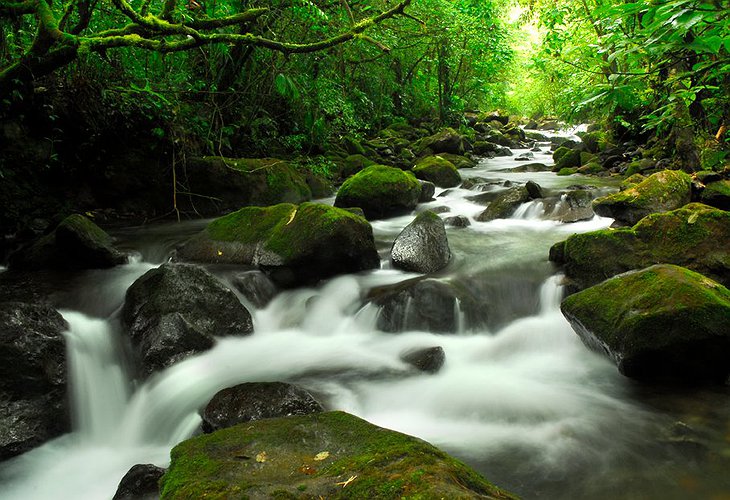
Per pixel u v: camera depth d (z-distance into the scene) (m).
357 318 5.48
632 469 3.15
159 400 4.36
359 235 6.18
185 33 5.20
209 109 10.19
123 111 8.34
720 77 4.44
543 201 8.55
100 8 6.76
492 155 19.23
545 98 27.62
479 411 3.95
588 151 14.93
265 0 8.91
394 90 20.38
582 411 3.87
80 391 4.34
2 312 4.11
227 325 5.14
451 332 5.32
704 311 3.94
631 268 5.35
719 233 5.32
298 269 6.03
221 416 3.59
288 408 3.54
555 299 5.59
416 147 17.23
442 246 6.49
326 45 6.05
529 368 4.70
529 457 3.34
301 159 11.57
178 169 9.27
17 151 7.73
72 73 7.91
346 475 2.20
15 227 7.71
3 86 5.23
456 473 2.16
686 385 4.13
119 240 7.62
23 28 6.30
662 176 7.30
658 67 3.13
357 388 4.24
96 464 3.77
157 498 2.96
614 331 4.23
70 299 5.68
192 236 7.54
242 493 2.14
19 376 3.91
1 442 3.64
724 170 8.30
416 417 3.94
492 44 17.92
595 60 4.12
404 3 6.15
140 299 5.11
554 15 10.54
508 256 6.61
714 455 3.23
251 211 6.94
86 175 8.70
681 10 1.84
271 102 11.72
